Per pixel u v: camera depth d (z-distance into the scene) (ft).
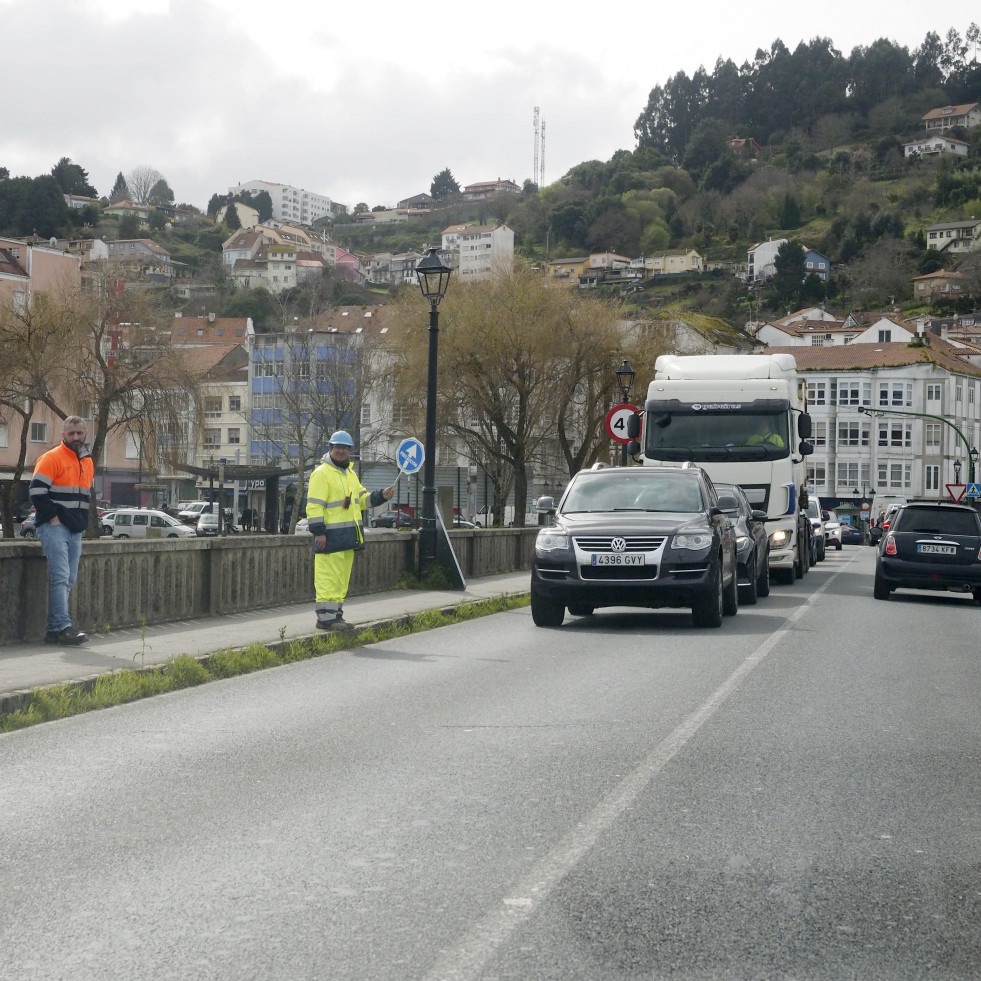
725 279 614.75
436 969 14.24
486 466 177.17
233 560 57.77
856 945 15.12
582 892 17.12
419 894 17.01
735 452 88.43
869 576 116.16
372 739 28.66
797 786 23.82
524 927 15.67
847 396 364.58
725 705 33.63
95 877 17.90
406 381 164.45
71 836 20.18
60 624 43.70
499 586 82.28
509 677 39.63
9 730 30.17
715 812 21.68
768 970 14.28
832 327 463.83
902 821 21.22
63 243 558.97
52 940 15.25
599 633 54.70
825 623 60.85
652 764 25.70
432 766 25.53
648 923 15.84
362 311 415.44
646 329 171.94
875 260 565.53
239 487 280.51
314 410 236.02
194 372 164.35
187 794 23.15
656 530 54.85
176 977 14.02
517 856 18.88
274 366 253.44
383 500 51.80
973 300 538.47
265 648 43.78
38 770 25.43
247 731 29.96
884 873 18.13
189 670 38.34
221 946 14.99
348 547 50.72
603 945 15.03
